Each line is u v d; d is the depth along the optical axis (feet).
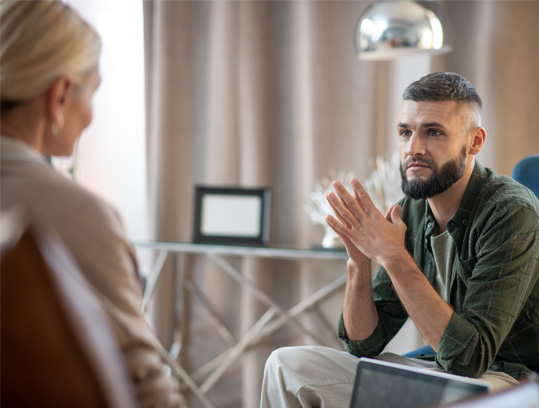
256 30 8.87
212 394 9.20
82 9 9.45
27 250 1.66
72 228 2.50
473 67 8.18
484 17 8.11
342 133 8.63
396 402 3.23
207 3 9.13
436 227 4.72
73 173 8.23
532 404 1.95
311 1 8.64
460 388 3.06
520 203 4.26
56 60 2.76
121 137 9.51
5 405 1.68
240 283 9.12
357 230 4.42
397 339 8.68
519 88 7.99
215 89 9.02
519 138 7.99
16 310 1.65
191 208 9.20
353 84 8.60
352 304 4.79
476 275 4.21
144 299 8.74
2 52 2.72
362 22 6.92
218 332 9.20
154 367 2.58
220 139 9.00
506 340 4.47
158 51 9.08
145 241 8.59
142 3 9.25
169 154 9.11
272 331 8.61
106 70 9.51
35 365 1.66
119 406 1.77
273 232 8.94
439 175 4.32
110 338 1.87
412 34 6.65
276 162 8.96
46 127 2.85
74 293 1.77
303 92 8.78
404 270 4.23
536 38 7.98
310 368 4.52
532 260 4.20
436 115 4.30
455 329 4.01
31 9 2.76
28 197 2.49
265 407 4.65
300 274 8.88
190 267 9.25
